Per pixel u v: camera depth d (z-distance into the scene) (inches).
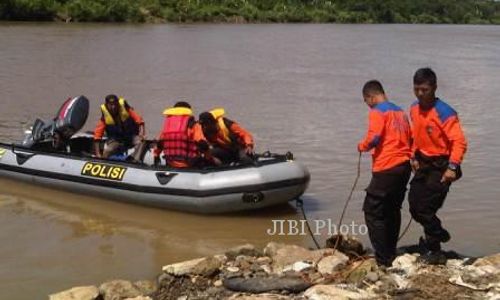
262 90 781.9
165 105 649.0
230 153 319.0
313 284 200.2
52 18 2213.3
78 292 204.7
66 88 751.1
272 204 307.3
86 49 1259.8
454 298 184.2
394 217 219.5
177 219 302.7
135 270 238.7
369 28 3211.1
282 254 227.3
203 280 210.8
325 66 1122.7
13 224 292.7
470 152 443.5
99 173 329.7
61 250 259.1
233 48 1469.0
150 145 350.6
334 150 446.6
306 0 3848.4
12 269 237.8
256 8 3257.9
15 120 551.5
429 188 209.5
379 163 210.7
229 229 288.5
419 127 208.4
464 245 261.7
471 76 998.4
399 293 188.9
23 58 1050.1
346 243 234.1
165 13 2691.9
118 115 351.6
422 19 4783.5
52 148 371.9
